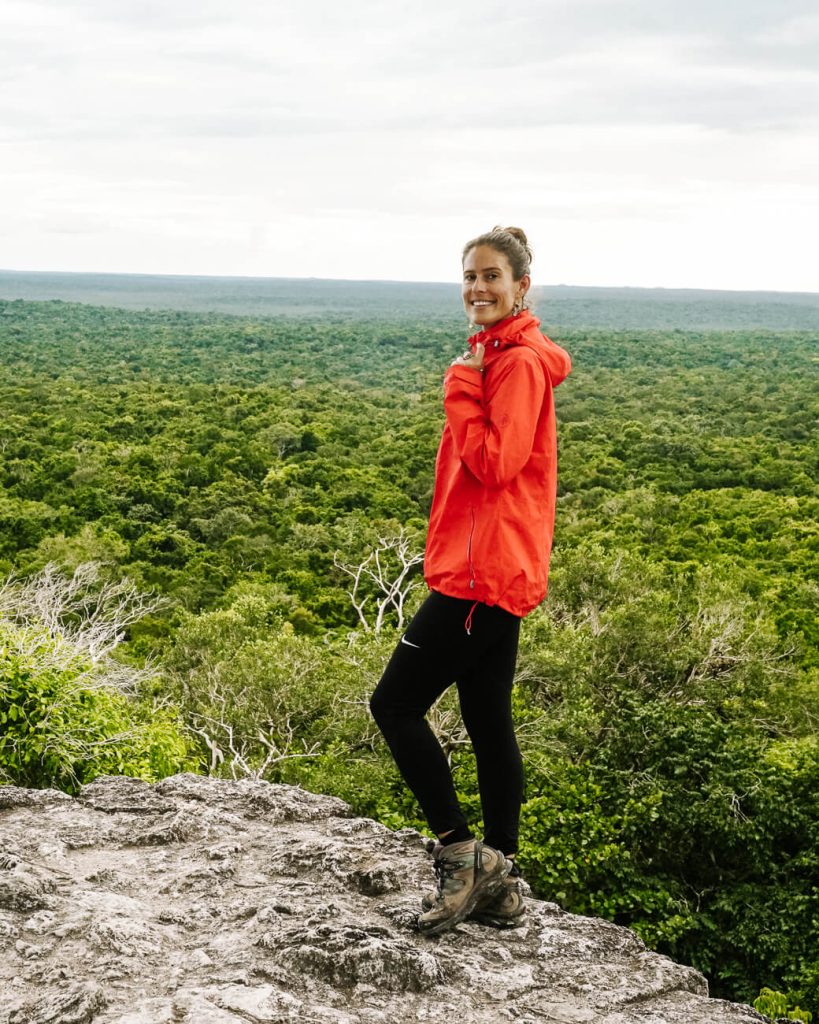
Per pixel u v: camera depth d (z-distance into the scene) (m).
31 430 69.69
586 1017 2.13
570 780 12.30
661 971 2.38
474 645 2.30
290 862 2.74
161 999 1.96
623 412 91.69
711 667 19.75
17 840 2.85
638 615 18.62
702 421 86.12
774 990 11.14
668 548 41.31
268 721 16.00
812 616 29.59
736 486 61.44
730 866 12.55
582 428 79.75
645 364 145.00
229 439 71.38
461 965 2.26
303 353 155.50
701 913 11.83
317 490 56.09
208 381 113.56
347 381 117.06
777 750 14.76
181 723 12.32
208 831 2.96
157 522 49.28
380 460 65.88
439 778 2.38
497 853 2.42
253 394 94.62
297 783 13.55
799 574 36.31
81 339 166.00
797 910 11.33
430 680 2.33
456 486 2.29
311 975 2.13
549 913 2.68
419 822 11.55
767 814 11.89
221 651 20.67
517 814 2.49
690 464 67.06
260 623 26.36
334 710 15.85
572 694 16.33
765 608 28.88
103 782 3.45
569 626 19.03
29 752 7.58
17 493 52.84
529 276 2.35
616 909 10.98
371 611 34.22
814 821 12.14
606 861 10.95
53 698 7.89
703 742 12.73
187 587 36.72
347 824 3.10
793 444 75.31
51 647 8.36
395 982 2.14
